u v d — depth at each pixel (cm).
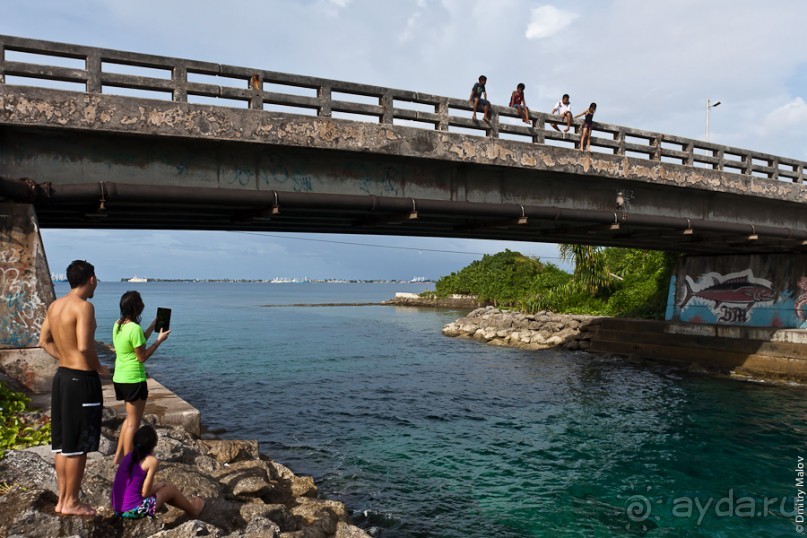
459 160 1345
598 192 1659
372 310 7562
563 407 1792
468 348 3347
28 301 969
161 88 1066
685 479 1149
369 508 990
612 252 4222
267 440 1398
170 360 2798
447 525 927
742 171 1939
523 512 980
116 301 11844
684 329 2631
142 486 552
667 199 1794
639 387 2134
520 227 1747
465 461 1250
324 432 1475
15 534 484
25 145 1000
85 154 1045
